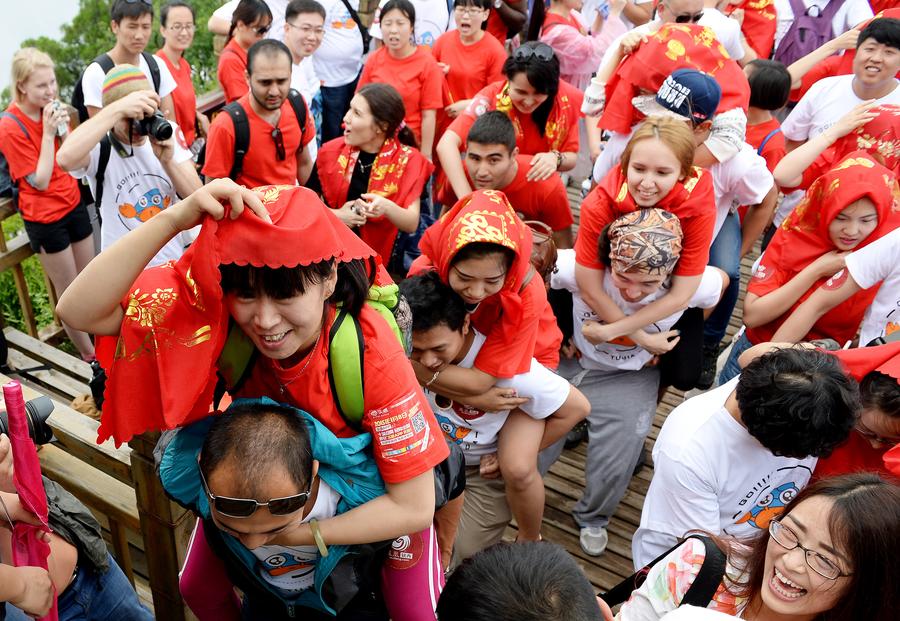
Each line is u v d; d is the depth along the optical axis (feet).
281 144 13.20
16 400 4.66
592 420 10.50
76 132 10.80
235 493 4.73
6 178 13.33
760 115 14.60
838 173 10.09
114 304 4.83
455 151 13.55
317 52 18.93
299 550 5.68
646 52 11.71
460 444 9.32
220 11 19.80
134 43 14.55
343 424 5.45
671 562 5.85
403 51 16.97
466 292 7.86
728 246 12.64
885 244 9.80
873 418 7.56
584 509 11.09
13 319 16.96
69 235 13.84
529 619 4.06
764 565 5.69
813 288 10.53
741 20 19.03
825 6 19.44
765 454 7.47
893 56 14.05
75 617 6.63
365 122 13.03
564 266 10.12
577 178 19.39
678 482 7.57
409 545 6.53
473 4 17.34
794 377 6.69
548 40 18.63
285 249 4.57
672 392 14.60
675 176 9.23
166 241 4.71
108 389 5.12
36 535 5.37
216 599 6.99
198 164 15.21
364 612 6.77
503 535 11.57
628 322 9.73
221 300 4.72
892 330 10.07
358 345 5.22
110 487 7.98
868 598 5.22
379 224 13.66
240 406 5.03
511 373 8.40
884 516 5.13
